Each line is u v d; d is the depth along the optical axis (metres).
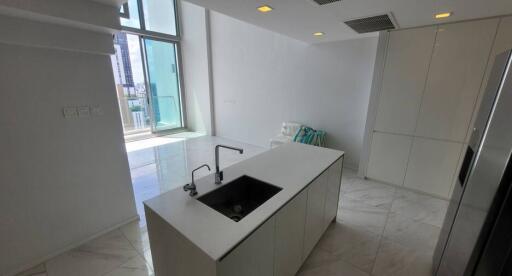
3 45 1.57
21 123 1.70
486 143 1.25
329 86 4.07
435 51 2.71
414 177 3.18
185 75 6.51
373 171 3.54
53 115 1.84
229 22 5.21
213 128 6.36
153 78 6.00
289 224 1.50
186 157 4.60
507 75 1.16
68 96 1.90
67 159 1.95
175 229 1.14
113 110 2.18
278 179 1.73
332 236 2.29
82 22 1.68
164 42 6.02
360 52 3.61
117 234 2.27
